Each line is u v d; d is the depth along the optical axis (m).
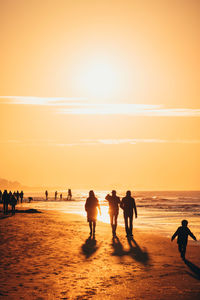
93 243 15.21
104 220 31.06
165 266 10.77
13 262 11.02
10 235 17.00
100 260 11.59
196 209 53.12
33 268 10.25
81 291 8.06
